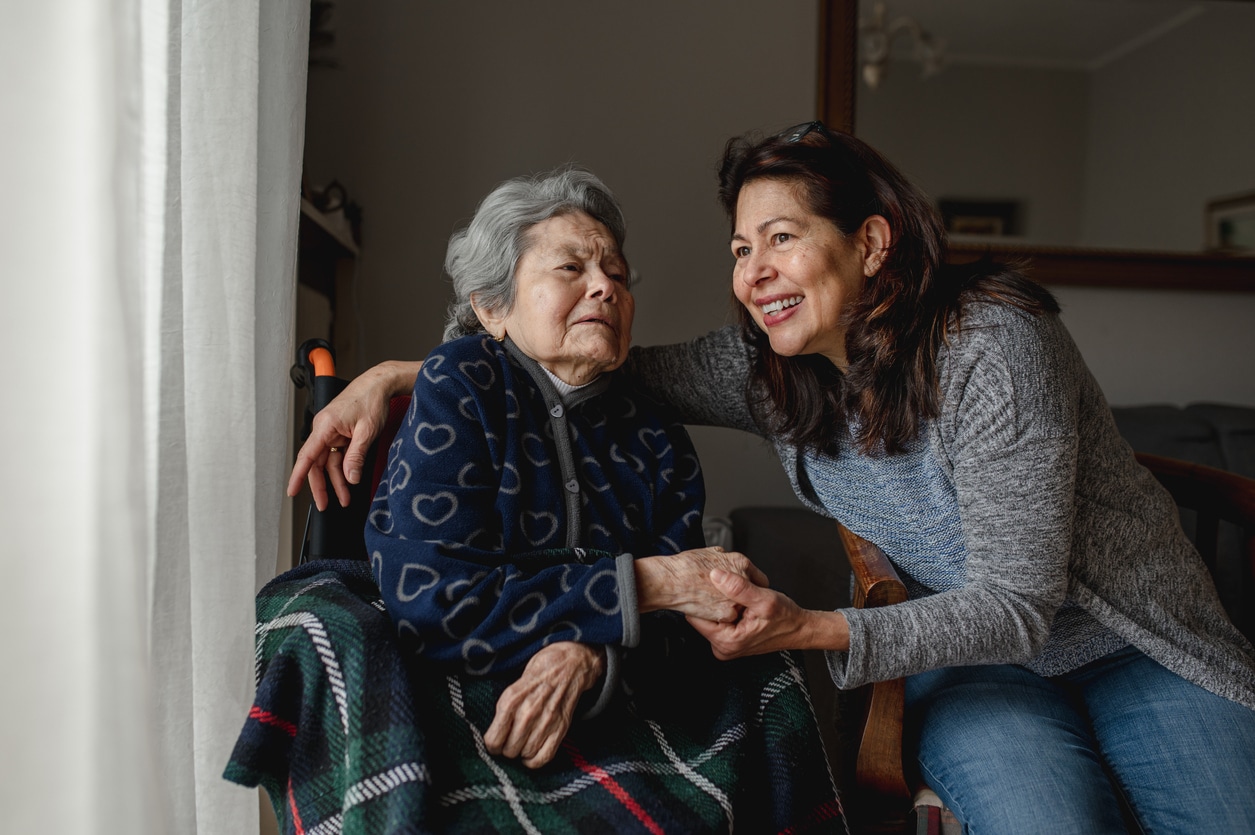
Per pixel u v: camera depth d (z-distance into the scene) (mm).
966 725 1028
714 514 2322
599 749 839
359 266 2096
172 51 780
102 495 629
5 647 583
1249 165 2406
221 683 893
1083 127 2363
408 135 2113
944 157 2322
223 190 896
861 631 905
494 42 2141
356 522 1093
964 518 979
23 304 593
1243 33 2381
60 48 616
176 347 785
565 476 1006
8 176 586
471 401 973
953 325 980
